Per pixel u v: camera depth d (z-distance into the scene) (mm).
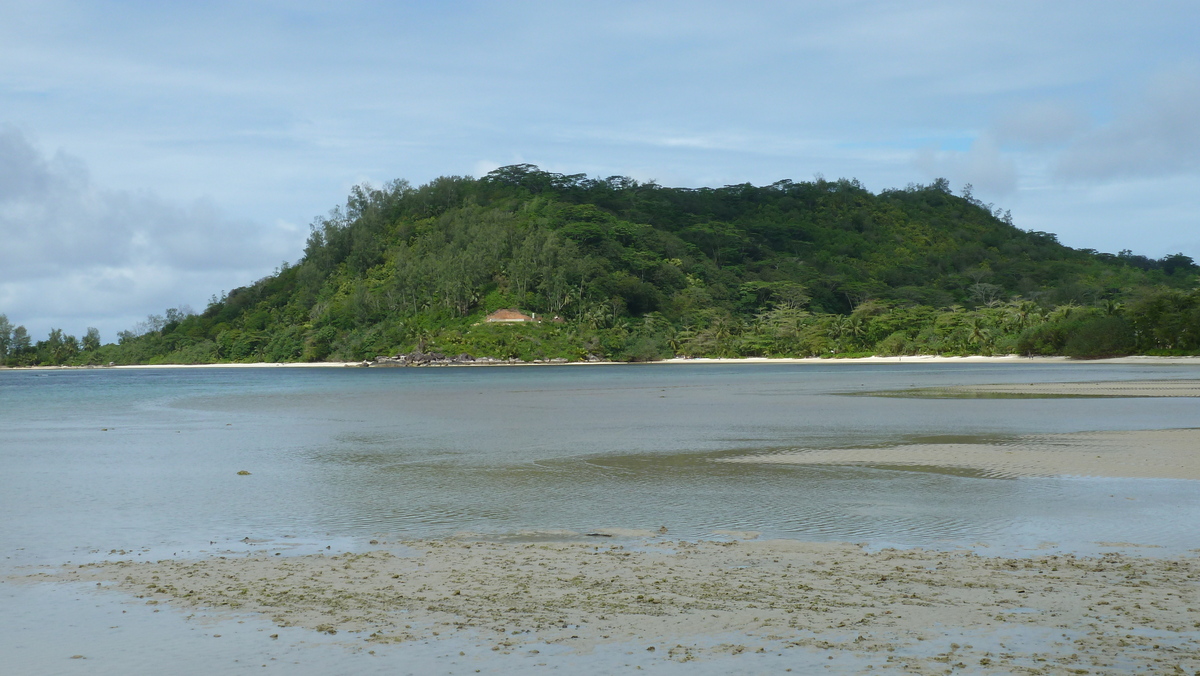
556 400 68312
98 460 32562
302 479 26891
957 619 11289
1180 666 9461
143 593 13391
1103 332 153750
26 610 12500
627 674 9578
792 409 53875
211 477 27547
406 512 21031
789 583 13359
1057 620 11164
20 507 22125
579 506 21547
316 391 94938
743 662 9867
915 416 46781
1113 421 41469
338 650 10531
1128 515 19047
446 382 115562
